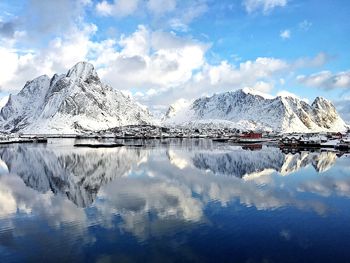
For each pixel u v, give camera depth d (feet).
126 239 97.19
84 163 287.07
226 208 127.24
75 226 108.68
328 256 85.66
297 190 159.94
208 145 565.94
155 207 130.11
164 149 455.63
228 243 93.86
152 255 87.15
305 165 264.52
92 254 87.97
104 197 148.25
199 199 142.00
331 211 122.62
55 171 239.50
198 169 237.45
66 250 90.48
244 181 186.29
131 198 145.59
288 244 92.68
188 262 83.25
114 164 274.16
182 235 99.60
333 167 250.37
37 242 95.71
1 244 94.63
